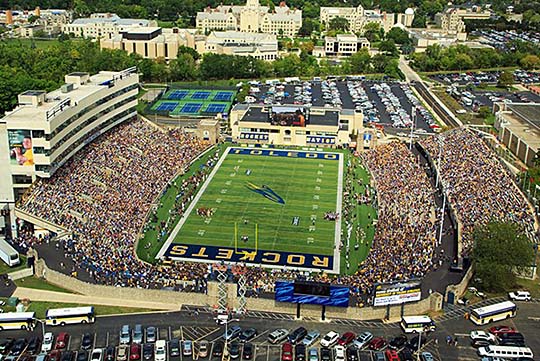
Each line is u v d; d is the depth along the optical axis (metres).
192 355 143.12
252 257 198.62
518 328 154.62
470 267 178.75
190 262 193.62
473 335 147.75
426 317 153.75
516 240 173.75
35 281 174.88
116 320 156.12
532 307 164.50
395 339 147.38
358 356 142.75
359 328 154.38
